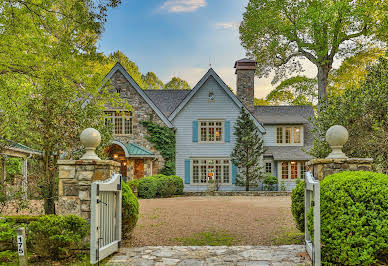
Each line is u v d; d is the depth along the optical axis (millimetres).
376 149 8219
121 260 5891
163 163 22000
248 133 22188
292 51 23953
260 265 5492
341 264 5168
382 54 22938
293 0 20734
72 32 10391
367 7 18844
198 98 23391
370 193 5086
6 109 11242
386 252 4977
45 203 8781
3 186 10078
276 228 9141
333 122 9180
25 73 11211
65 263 5758
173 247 6922
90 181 6434
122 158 22391
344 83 28156
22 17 9773
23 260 5398
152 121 22156
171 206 13938
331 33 19328
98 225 5551
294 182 23359
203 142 23141
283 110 27172
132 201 7359
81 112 9227
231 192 20969
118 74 22312
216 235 8461
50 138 8375
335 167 6414
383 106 8211
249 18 23000
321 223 5258
